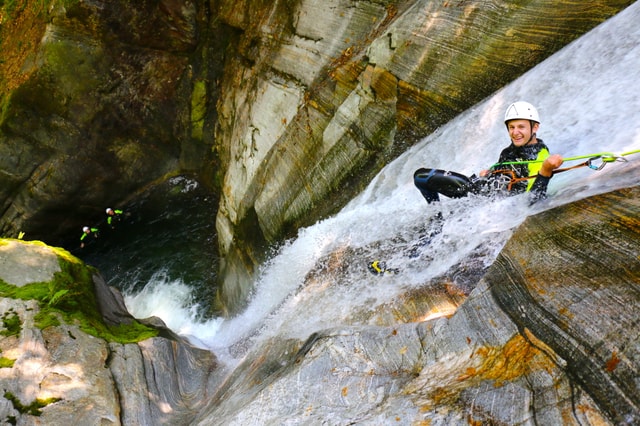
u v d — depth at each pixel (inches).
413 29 223.6
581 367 82.5
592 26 182.5
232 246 331.3
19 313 181.6
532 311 96.5
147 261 421.1
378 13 251.8
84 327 184.7
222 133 392.5
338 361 121.1
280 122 293.6
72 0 376.8
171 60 413.7
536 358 89.9
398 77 226.4
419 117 222.8
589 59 170.7
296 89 286.0
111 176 434.0
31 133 412.8
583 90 164.2
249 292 299.4
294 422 110.5
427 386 100.9
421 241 168.2
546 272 100.4
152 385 176.9
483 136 185.5
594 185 123.6
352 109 244.4
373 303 156.7
